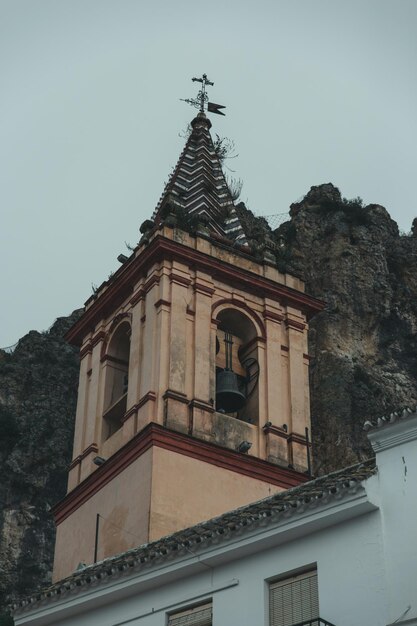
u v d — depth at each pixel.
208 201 77.38
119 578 37.75
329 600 33.09
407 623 30.97
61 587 39.00
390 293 111.00
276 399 64.31
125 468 60.28
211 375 63.03
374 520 33.34
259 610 34.38
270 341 66.44
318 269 113.19
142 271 66.88
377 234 116.19
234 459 60.31
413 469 33.38
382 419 34.50
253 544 35.12
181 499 57.75
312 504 34.09
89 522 61.34
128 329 67.44
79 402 67.81
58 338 118.06
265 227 116.94
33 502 101.88
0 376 113.56
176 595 36.59
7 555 96.94
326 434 97.88
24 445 106.25
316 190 121.31
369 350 106.25
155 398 61.03
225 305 66.38
